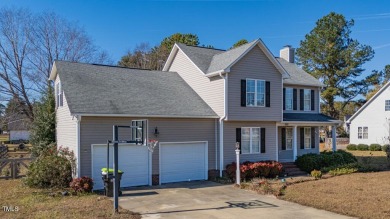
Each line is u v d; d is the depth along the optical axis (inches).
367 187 644.7
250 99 797.2
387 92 1531.7
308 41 1915.6
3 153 1159.6
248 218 444.1
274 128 868.6
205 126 768.9
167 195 590.6
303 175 834.8
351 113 2422.5
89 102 645.9
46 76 1405.0
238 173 687.1
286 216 453.7
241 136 808.3
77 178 593.0
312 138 1030.4
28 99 1350.9
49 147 772.0
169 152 722.8
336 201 526.3
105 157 641.6
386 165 979.9
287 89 987.9
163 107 722.8
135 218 438.0
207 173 765.3
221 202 538.3
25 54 1349.7
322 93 1894.7
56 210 463.8
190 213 468.8
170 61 972.6
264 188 618.8
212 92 797.2
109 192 569.0
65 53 1470.2
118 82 774.5
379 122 1558.8
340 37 1881.2
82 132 615.8
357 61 1838.1
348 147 1635.1
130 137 667.4
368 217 440.8
